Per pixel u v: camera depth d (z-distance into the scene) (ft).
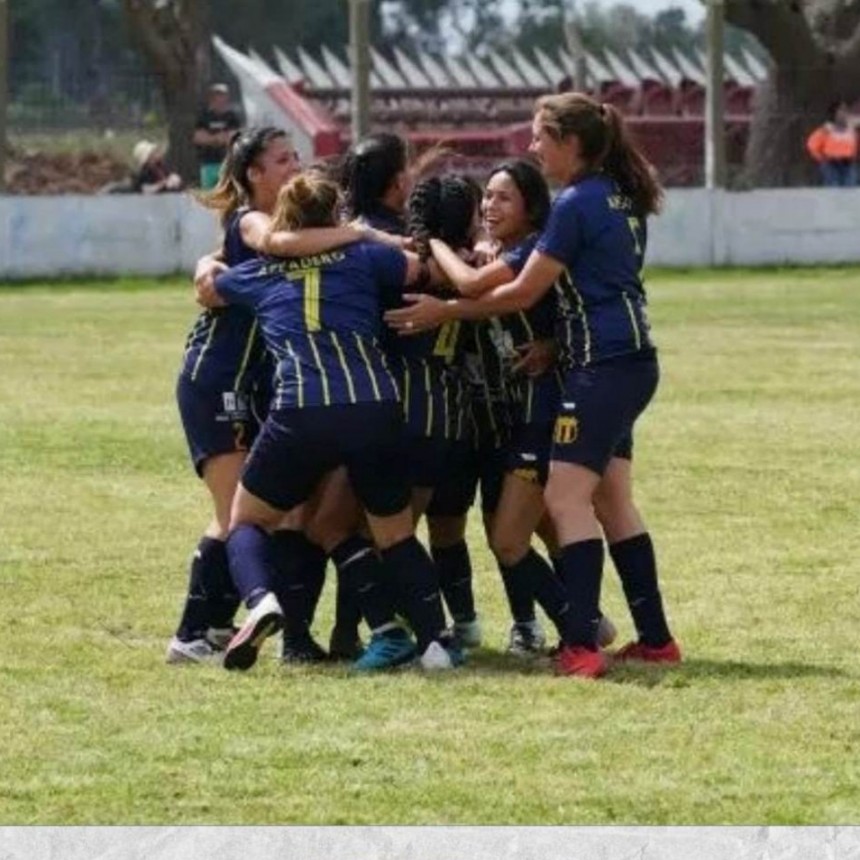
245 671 64.44
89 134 290.76
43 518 92.43
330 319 64.28
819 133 286.25
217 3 490.08
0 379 145.79
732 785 52.29
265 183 66.90
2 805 50.78
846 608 73.92
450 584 69.05
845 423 123.34
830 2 288.92
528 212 65.98
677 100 319.88
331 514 65.92
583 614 64.08
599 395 63.87
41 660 65.92
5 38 236.02
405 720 58.44
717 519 92.32
